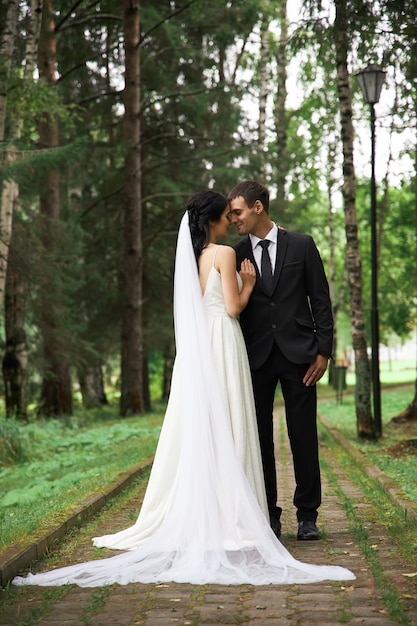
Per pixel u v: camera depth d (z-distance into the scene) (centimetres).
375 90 1362
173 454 564
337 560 523
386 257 4116
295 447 599
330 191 3550
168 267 2558
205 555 505
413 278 3978
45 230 1842
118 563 510
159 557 518
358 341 1367
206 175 2492
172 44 2348
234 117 2525
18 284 1903
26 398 1938
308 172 3412
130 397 2306
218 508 527
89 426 1988
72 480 943
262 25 2906
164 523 533
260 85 2938
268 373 597
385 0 1012
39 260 1642
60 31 2102
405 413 1608
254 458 558
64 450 1451
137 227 2284
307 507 599
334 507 741
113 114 2453
